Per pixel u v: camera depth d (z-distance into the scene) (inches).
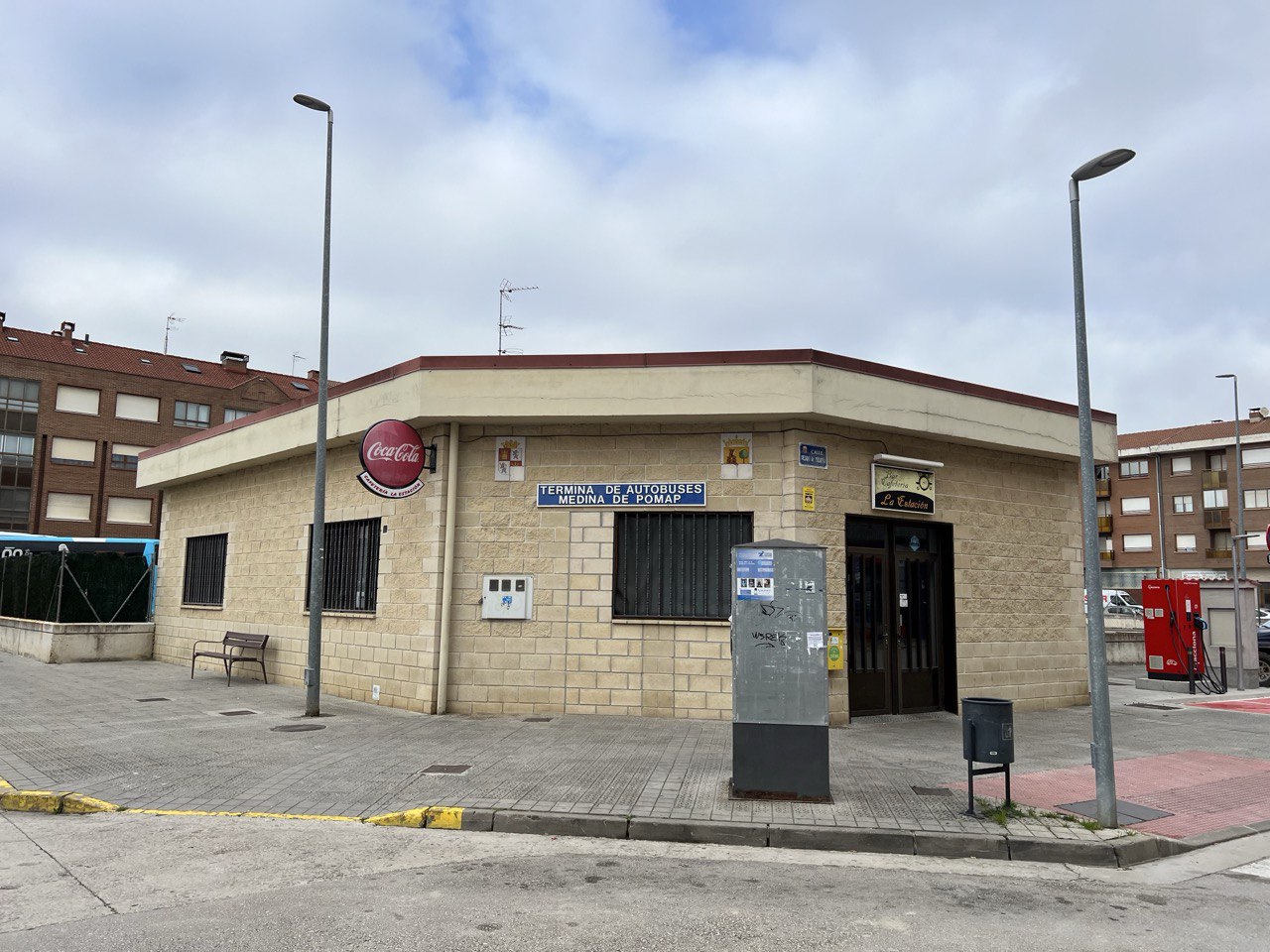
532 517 471.8
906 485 485.4
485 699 464.4
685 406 447.2
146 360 2274.9
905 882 228.5
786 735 296.5
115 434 2129.7
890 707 485.7
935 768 350.3
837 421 458.6
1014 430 525.0
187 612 719.7
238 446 636.1
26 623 775.7
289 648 589.6
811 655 299.0
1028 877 237.1
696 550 462.3
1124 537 2297.0
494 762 344.8
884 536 493.4
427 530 481.7
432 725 426.9
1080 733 448.5
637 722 436.5
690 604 460.1
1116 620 1084.5
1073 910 208.7
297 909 198.5
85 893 209.2
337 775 323.6
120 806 289.0
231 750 367.2
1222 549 2114.9
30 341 2100.1
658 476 465.1
